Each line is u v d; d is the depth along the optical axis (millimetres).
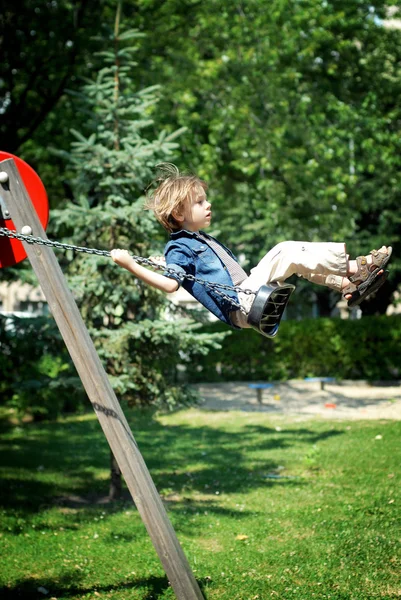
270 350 19219
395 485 8070
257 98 14125
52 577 5867
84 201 7992
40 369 8453
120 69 8664
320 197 14742
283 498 7844
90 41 13922
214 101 14312
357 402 15367
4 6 13906
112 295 7898
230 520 7141
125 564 6133
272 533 6691
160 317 8469
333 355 18781
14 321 8406
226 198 16219
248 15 14836
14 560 6242
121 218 7992
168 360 8391
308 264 4031
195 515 7344
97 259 7816
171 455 10508
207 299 4195
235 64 14203
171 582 4684
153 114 12922
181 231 4281
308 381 17359
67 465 10234
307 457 9523
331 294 24375
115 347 7977
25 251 4875
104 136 8297
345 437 11078
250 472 9227
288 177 13836
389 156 15984
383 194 19922
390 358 18359
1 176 4730
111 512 7773
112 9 14727
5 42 14703
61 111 15797
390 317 18406
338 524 6789
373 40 18203
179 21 15242
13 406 13609
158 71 13758
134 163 8016
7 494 8531
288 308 26297
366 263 3998
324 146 14148
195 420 13789
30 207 4777
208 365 19516
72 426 13773
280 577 5621
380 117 16594
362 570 5691
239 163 13641
